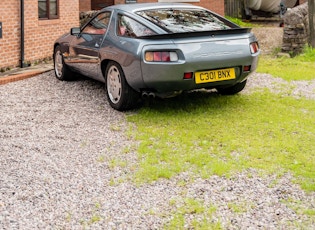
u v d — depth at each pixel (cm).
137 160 521
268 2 2270
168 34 630
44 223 388
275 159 512
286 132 608
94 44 765
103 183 462
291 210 403
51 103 760
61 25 1231
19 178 473
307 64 1134
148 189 448
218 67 657
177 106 734
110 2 1700
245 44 682
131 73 663
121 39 695
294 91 841
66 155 537
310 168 487
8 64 1038
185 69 632
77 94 814
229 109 717
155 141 580
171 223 384
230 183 457
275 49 1409
